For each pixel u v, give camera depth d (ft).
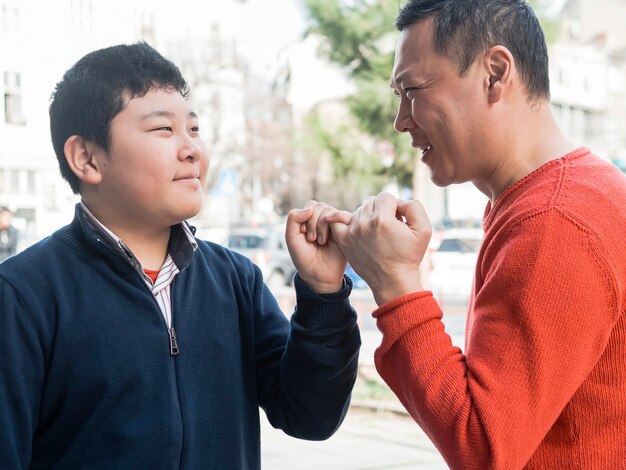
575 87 82.28
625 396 4.49
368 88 34.96
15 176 27.66
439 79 4.99
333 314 5.17
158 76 4.97
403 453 17.20
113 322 4.81
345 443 18.08
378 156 38.29
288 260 55.36
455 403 4.40
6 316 4.64
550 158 4.94
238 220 114.83
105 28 18.12
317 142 38.88
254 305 5.65
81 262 4.92
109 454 4.69
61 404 4.74
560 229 4.38
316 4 34.94
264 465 16.22
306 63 48.98
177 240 5.19
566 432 4.60
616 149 81.51
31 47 17.47
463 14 4.90
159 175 4.87
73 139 4.99
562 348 4.29
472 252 43.88
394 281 4.81
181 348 4.98
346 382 5.36
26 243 29.25
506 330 4.39
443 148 5.14
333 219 5.05
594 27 86.94
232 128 99.60
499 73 4.90
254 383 5.48
